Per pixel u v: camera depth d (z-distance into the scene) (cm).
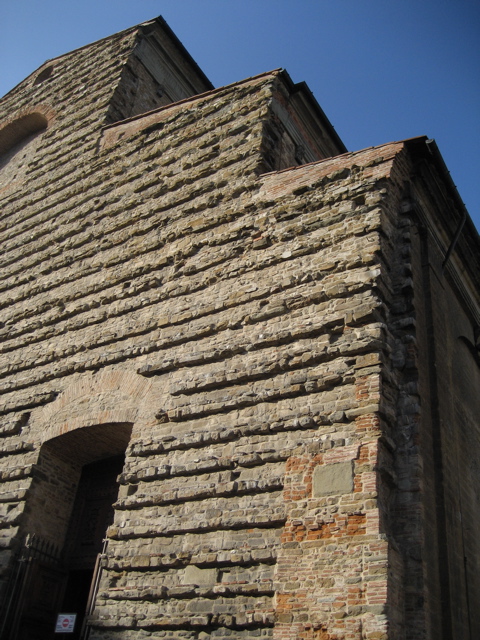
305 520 1053
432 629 986
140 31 2502
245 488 1144
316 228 1401
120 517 1269
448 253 1551
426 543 1046
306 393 1188
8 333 1853
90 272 1786
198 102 1959
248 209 1549
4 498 1488
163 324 1489
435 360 1298
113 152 2095
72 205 2050
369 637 902
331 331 1228
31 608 1359
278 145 1764
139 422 1377
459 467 1351
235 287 1433
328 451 1099
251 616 1020
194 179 1750
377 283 1244
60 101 2570
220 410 1267
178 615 1095
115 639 1139
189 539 1164
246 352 1314
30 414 1622
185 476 1238
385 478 1070
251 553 1078
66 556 1502
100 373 1541
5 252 2141
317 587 984
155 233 1719
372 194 1376
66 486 1577
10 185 2442
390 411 1127
